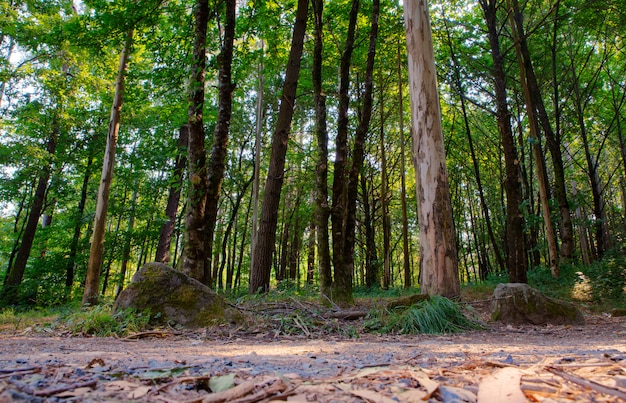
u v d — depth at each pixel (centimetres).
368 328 653
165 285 647
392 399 147
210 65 995
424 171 859
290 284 1280
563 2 1727
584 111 2383
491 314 789
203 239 847
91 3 1170
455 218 3144
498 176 2867
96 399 156
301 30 1270
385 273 2405
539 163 1582
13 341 501
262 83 2147
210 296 652
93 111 1948
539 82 2044
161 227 1955
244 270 3253
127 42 1221
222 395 155
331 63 1809
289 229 3081
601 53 2169
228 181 2631
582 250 2719
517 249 1305
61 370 221
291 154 2400
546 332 639
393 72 2217
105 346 452
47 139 1970
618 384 166
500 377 173
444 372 206
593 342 479
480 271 3434
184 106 1510
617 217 3828
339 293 934
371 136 2653
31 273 1911
